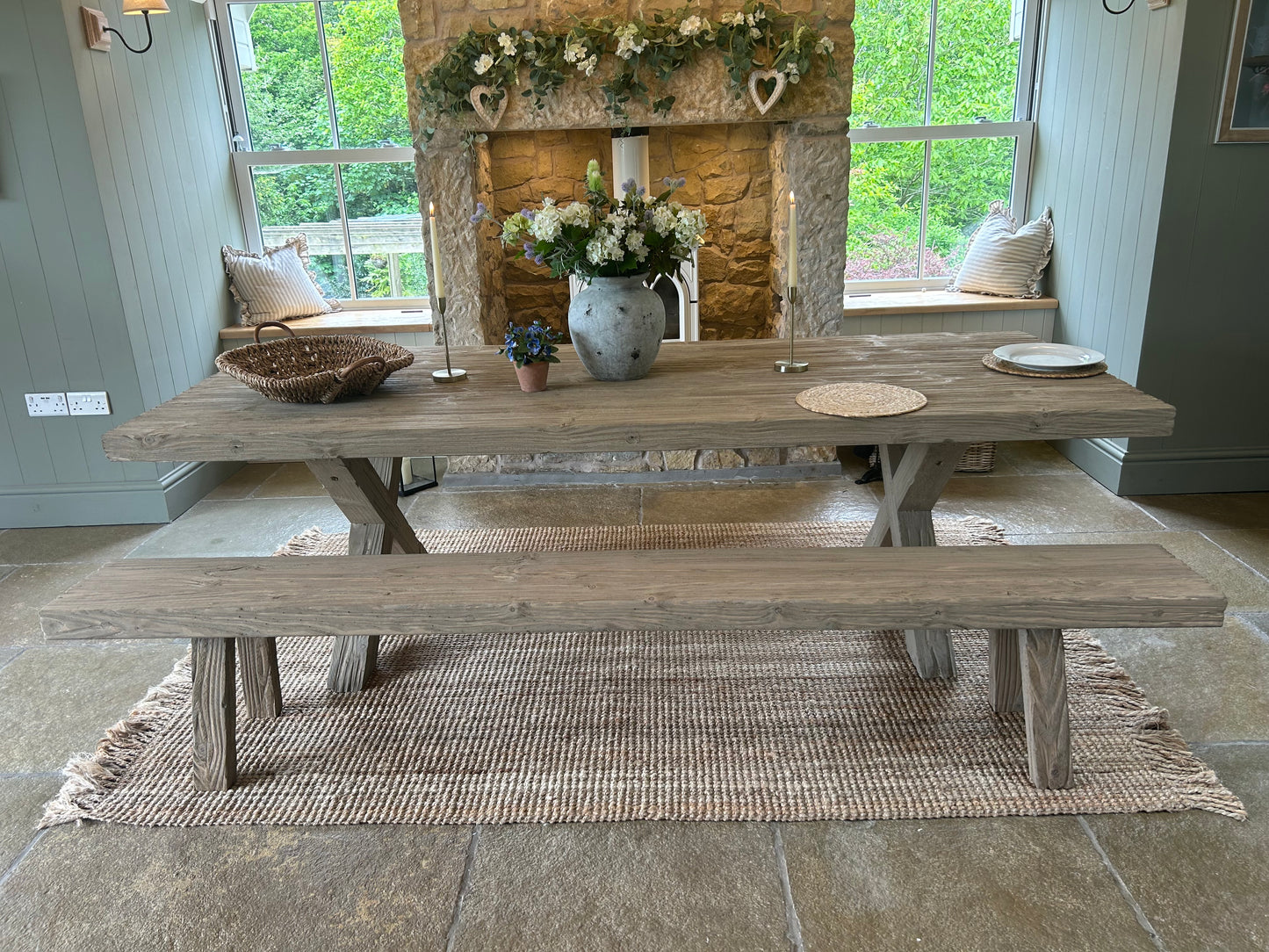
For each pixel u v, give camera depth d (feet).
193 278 12.52
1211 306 10.55
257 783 6.47
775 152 12.21
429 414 6.73
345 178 14.16
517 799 6.22
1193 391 10.89
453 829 6.00
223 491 12.55
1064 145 12.73
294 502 12.05
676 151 12.60
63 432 11.06
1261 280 10.45
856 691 7.38
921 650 7.48
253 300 13.55
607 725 7.04
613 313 7.22
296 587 6.12
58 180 10.07
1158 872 5.47
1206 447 11.12
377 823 6.08
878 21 13.30
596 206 7.19
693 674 7.72
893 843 5.76
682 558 6.40
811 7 10.68
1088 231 12.09
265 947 5.14
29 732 7.26
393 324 13.47
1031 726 6.10
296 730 7.07
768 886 5.46
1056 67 12.94
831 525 10.59
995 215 13.92
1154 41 10.25
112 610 5.89
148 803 6.31
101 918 5.38
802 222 11.40
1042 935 5.05
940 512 10.95
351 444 6.40
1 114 9.80
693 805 6.10
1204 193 10.14
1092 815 5.96
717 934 5.13
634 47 10.39
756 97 10.79
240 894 5.52
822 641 8.18
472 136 11.19
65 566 10.22
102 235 10.28
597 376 7.55
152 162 11.48
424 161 11.27
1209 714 7.00
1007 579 5.87
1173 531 10.18
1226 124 9.82
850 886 5.44
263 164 13.97
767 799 6.13
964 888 5.39
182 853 5.87
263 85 13.76
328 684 7.63
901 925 5.15
